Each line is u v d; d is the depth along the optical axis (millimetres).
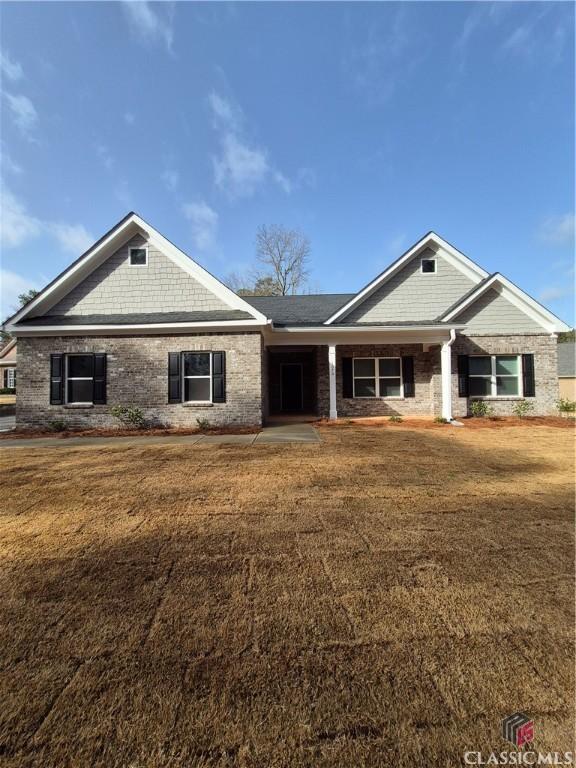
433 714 1871
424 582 2988
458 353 13797
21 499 4988
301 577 3068
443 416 12938
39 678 2105
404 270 14484
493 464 6648
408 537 3770
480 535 3801
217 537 3803
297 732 1786
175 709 1908
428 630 2445
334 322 13766
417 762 1657
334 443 8742
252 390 11727
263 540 3725
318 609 2658
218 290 12336
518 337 13812
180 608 2684
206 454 7656
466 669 2133
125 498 4984
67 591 2916
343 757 1676
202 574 3131
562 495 4984
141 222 12328
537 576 3072
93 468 6586
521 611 2633
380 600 2760
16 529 4059
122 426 11789
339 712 1882
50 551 3557
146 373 11898
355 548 3547
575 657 2223
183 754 1702
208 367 12008
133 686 2039
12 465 6855
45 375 11977
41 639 2400
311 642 2344
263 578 3059
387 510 4477
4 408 22297
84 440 9875
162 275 12516
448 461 6883
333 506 4613
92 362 11984
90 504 4781
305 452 7738
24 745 1751
